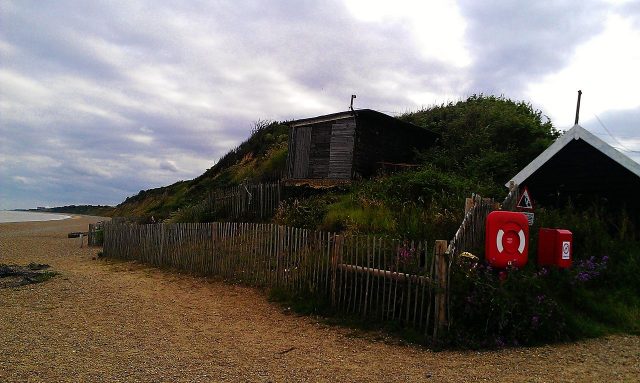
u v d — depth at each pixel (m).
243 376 5.40
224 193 19.92
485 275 7.40
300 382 5.27
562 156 12.51
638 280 9.07
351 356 6.29
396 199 13.84
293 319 8.21
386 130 20.77
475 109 23.03
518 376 5.51
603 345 6.85
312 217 14.48
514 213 7.93
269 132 35.66
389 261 7.82
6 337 6.69
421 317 7.08
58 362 5.67
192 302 9.52
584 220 10.84
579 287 8.41
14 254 18.73
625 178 11.39
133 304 9.24
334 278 8.43
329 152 20.38
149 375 5.32
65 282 11.41
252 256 10.88
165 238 14.22
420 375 5.55
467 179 15.59
